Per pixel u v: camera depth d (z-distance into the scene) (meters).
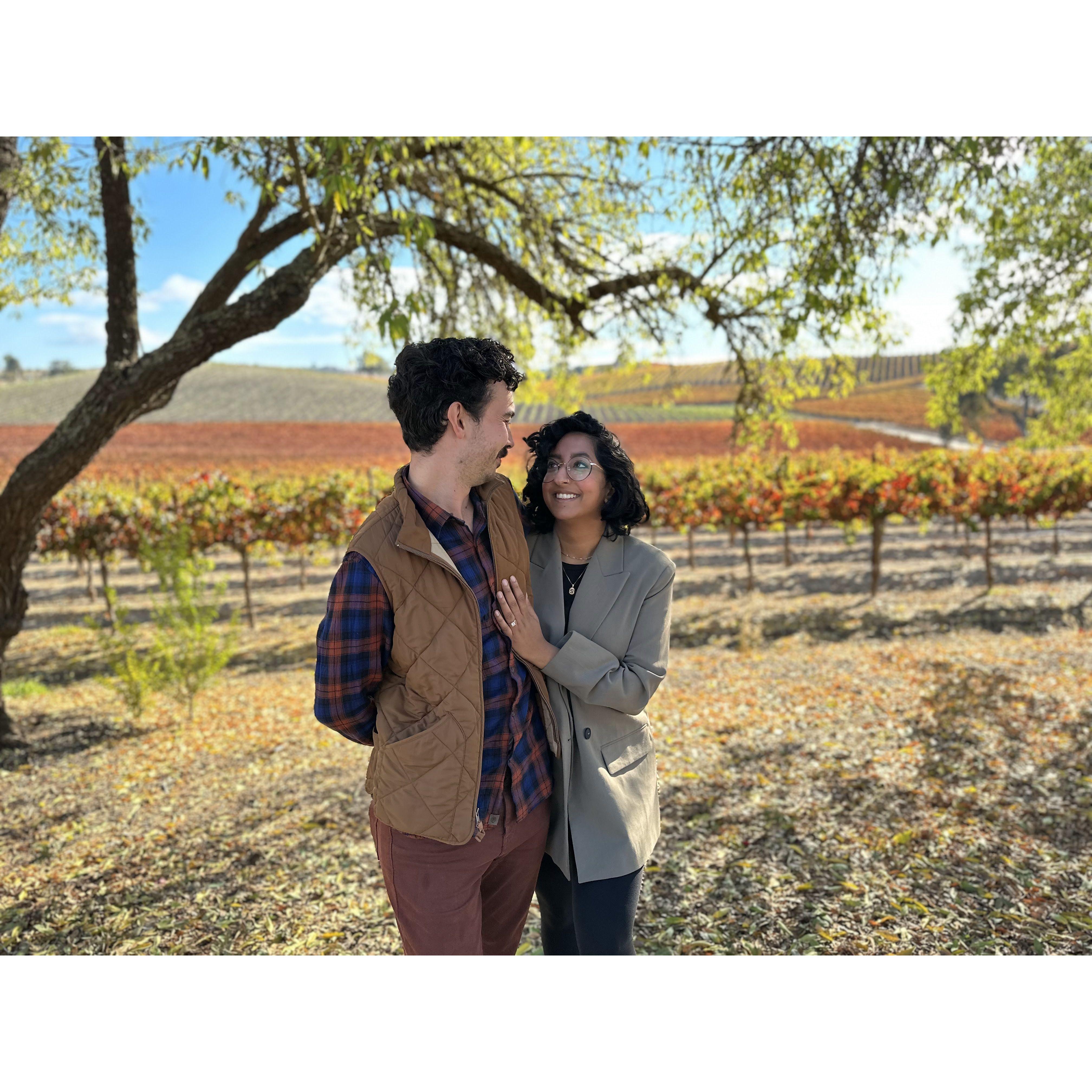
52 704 5.91
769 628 7.86
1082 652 6.02
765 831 3.20
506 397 1.54
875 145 3.93
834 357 4.93
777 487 10.20
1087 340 6.78
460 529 1.57
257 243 4.23
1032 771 3.67
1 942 2.59
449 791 1.49
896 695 5.08
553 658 1.63
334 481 9.95
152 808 3.80
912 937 2.37
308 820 3.57
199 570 5.66
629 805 1.73
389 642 1.52
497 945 1.76
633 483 1.72
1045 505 9.30
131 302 4.11
